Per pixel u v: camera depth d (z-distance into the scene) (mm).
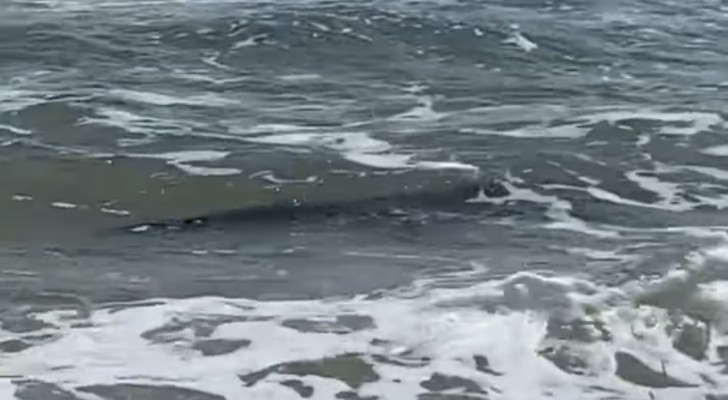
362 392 6770
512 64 16750
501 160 11891
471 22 19016
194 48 17109
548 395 6742
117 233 9672
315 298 8188
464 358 7176
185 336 7477
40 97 13906
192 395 6691
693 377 6984
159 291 8281
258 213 10250
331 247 9391
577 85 15570
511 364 7109
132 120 13070
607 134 12969
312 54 16906
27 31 17797
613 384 6883
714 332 7539
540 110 14102
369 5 19875
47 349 7207
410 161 11734
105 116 13172
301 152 11945
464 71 16203
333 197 10656
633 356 7223
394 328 7617
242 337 7477
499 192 10938
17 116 13000
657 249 9297
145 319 7730
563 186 11188
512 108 14211
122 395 6652
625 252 9242
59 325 7590
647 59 17406
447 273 8727
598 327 7582
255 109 13844
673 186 11250
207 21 18484
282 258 9094
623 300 8016
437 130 13055
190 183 10930
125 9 19922
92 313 7824
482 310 7871
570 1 21828
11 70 15508
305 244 9453
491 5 21016
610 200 10812
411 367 7066
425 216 10242
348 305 8031
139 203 10438
